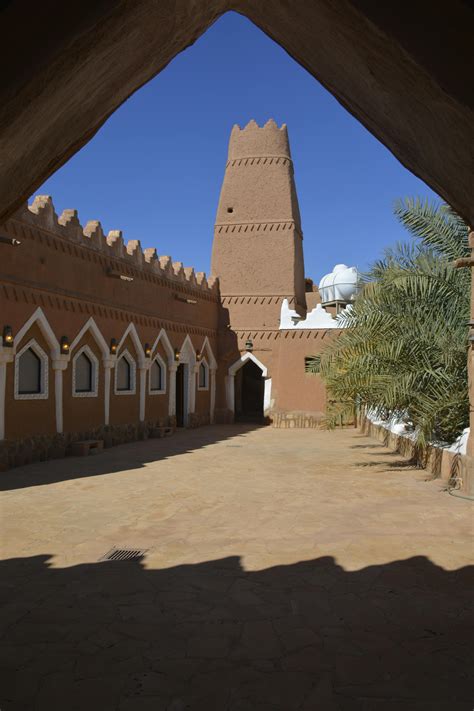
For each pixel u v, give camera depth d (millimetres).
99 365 17328
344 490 10711
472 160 2404
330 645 4527
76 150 3213
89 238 16688
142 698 3775
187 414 23828
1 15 1871
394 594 5586
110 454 15898
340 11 2275
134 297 19297
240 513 8906
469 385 10266
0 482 11594
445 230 13250
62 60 2160
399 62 2219
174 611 5211
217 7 3027
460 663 4238
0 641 4633
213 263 26969
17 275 13547
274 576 6098
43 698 3783
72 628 4863
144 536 7645
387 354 12359
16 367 13703
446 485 11109
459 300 12719
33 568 6406
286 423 24547
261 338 25969
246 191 26797
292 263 26094
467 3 1813
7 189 2785
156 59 3051
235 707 3664
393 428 16516
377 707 3662
